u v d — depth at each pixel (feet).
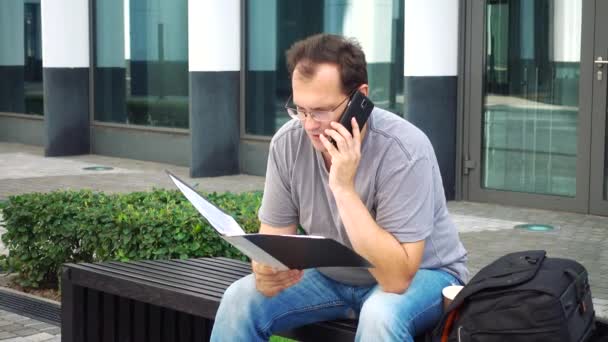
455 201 35.19
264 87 42.42
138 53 48.26
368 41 38.65
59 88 49.98
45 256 22.20
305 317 12.77
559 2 32.53
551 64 32.94
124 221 19.22
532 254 11.48
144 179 41.68
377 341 11.35
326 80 11.27
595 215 32.17
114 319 15.48
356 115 11.34
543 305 10.50
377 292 11.80
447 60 34.65
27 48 55.26
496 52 34.14
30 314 20.77
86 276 14.93
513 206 34.06
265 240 10.94
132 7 48.37
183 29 45.93
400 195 11.64
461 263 12.58
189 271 14.94
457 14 34.60
